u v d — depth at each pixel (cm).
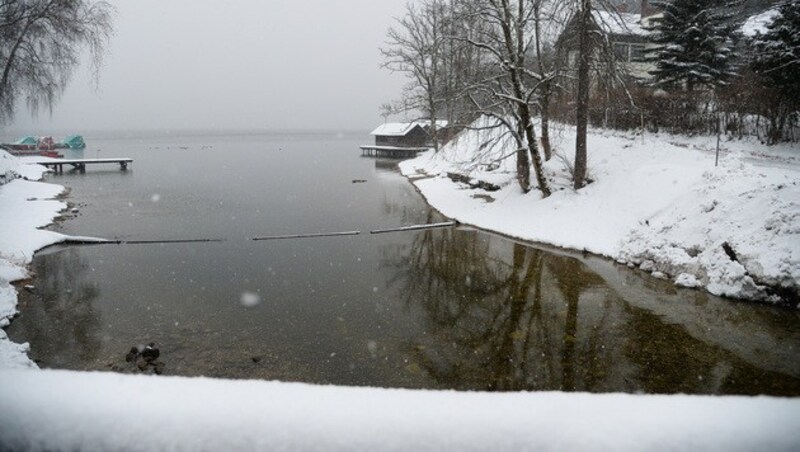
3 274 1235
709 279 1180
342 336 948
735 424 124
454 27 2295
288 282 1302
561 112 2759
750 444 119
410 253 1630
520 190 2250
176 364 825
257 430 121
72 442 119
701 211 1353
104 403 128
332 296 1189
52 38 2603
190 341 920
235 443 118
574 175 1997
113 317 1041
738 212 1239
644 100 2548
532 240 1772
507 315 1062
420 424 122
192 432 121
